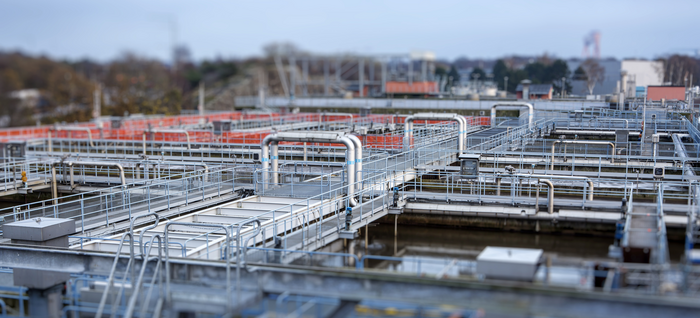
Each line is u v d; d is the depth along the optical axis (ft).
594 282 56.44
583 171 112.98
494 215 92.12
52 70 426.10
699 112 149.59
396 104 211.20
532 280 50.42
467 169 97.55
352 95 257.96
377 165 112.37
